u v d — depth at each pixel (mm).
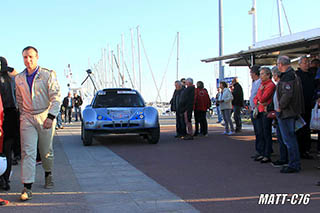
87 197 4152
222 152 7520
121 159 6887
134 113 8891
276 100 5426
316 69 6543
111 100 9750
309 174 5211
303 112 5504
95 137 11312
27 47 4270
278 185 4586
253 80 6723
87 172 5633
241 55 9500
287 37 8891
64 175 5410
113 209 3680
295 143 5363
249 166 5953
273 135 8648
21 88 4227
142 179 5090
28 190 4094
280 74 5664
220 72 15117
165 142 9531
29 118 4227
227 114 11031
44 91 4250
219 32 15266
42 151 4457
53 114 4199
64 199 4078
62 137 11547
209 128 13867
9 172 4562
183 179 5051
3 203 3865
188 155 7207
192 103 9922
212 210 3605
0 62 4730
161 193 4297
